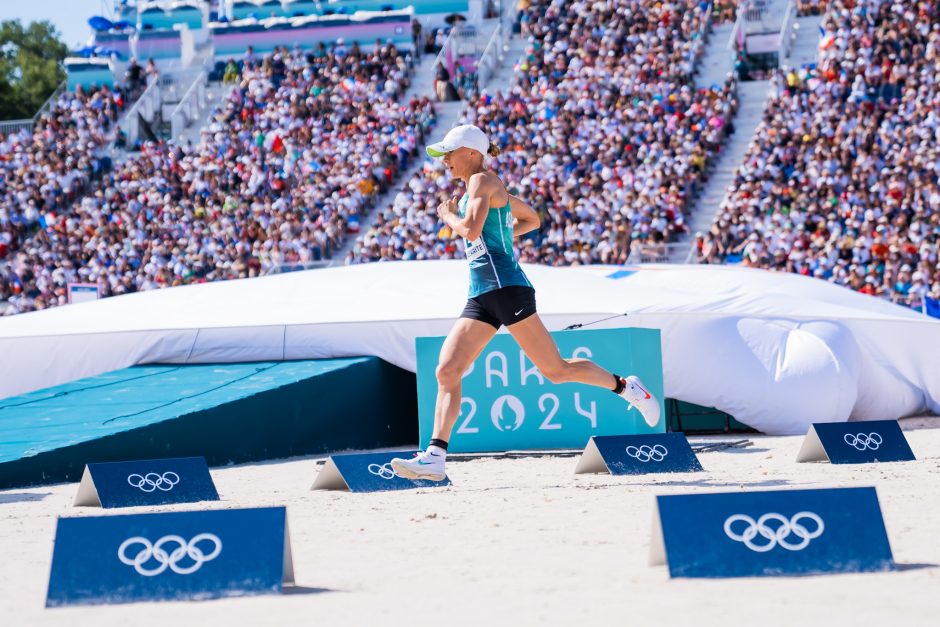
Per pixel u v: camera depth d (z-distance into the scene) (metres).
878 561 5.57
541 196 37.38
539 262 35.34
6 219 44.91
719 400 18.38
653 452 11.63
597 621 4.50
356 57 47.91
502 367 15.07
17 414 15.77
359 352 19.09
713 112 38.59
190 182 44.53
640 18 43.69
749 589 5.13
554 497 9.34
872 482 9.76
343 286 21.31
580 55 43.22
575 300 19.45
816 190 33.62
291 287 21.72
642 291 20.08
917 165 32.50
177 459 10.69
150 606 5.32
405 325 18.97
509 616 4.69
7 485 12.76
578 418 14.82
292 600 5.30
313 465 14.49
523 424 14.97
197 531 5.63
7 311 42.28
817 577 5.43
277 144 44.06
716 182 37.41
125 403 16.03
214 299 21.52
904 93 35.78
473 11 50.50
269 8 53.12
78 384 18.22
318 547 7.02
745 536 5.56
